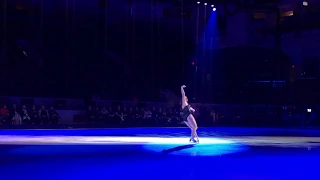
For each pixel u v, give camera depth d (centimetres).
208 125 2883
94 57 3691
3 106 2356
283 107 3328
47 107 2470
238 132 1920
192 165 683
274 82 3756
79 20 3794
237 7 3406
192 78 4009
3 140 1210
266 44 3934
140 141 1195
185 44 4125
